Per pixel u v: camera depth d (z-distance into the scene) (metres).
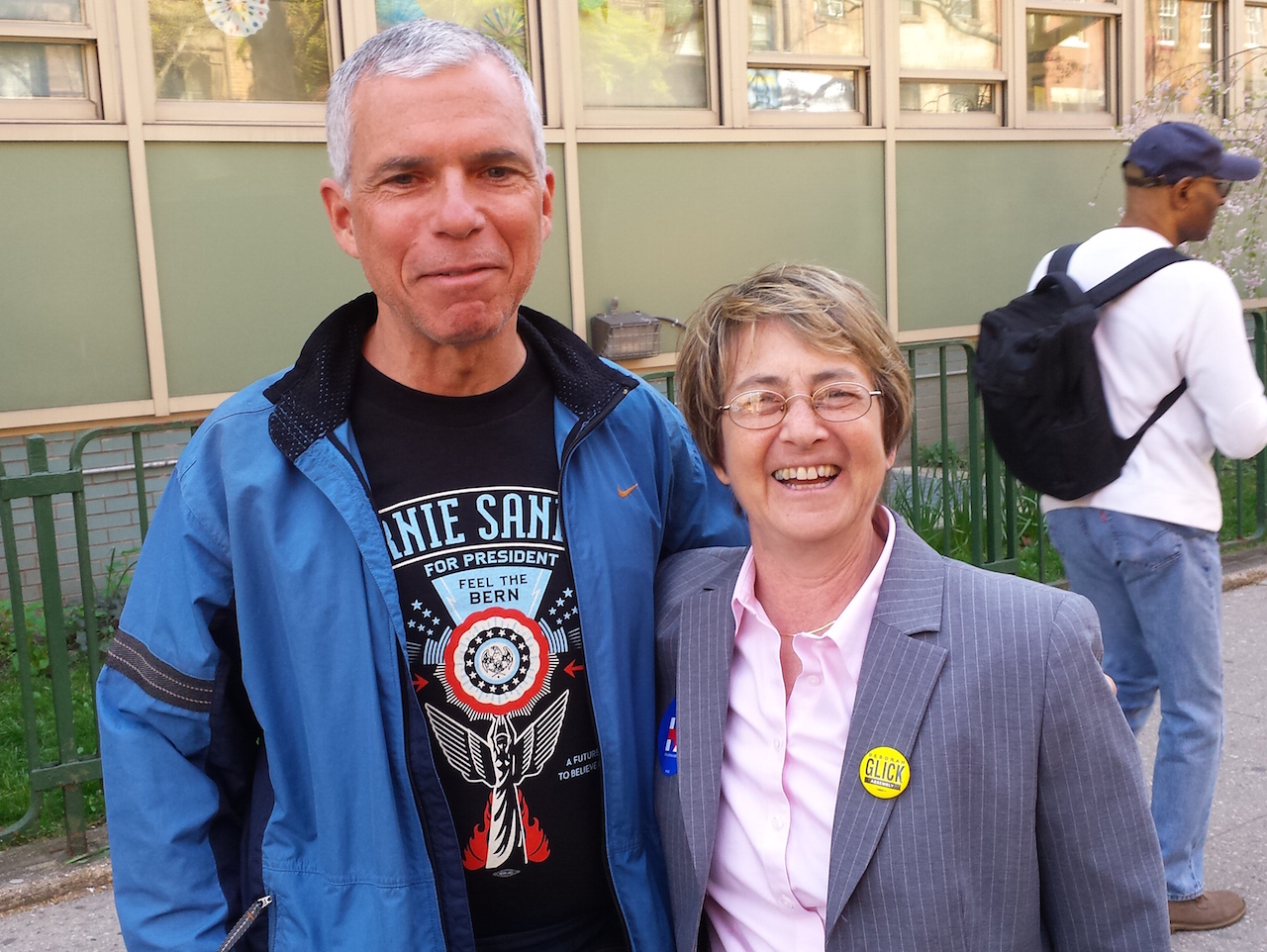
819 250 5.99
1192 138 2.76
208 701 1.43
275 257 4.80
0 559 4.71
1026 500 5.43
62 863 3.16
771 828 1.41
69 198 4.40
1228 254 6.65
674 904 1.52
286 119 4.77
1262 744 3.73
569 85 5.22
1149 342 2.59
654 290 5.58
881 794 1.31
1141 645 2.82
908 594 1.39
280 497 1.41
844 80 6.04
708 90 5.68
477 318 1.39
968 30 6.38
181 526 1.43
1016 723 1.30
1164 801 2.75
